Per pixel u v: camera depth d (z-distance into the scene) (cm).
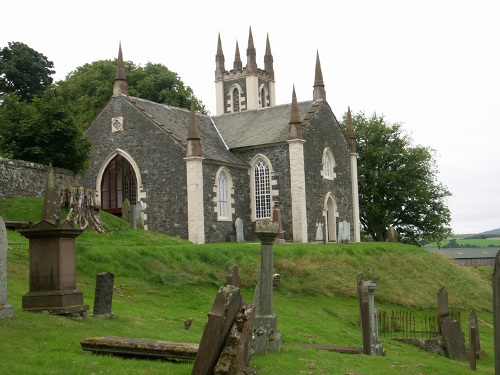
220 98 7938
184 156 4984
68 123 4444
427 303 3884
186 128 5550
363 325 2178
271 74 8138
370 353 2161
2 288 1672
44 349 1473
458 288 4334
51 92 4656
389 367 1900
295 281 3606
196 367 1253
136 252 3238
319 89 5888
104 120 5372
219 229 5103
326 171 5816
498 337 1464
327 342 2477
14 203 3800
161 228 5041
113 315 2053
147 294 2878
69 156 4456
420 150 7406
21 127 4319
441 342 2797
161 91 7506
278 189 5388
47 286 1878
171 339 1800
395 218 7494
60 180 4312
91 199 3809
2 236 1670
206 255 3500
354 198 6212
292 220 5309
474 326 2433
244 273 3453
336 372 1625
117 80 5356
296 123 5328
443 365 2302
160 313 2495
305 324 2848
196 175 4894
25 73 6931
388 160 7388
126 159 5244
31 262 1894
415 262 4494
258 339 1728
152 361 1441
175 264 3272
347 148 6222
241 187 5431
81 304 1925
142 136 5181
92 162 5381
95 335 1677
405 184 7312
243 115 6122
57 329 1670
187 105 7706
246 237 5466
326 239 5647
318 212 5575
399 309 3688
